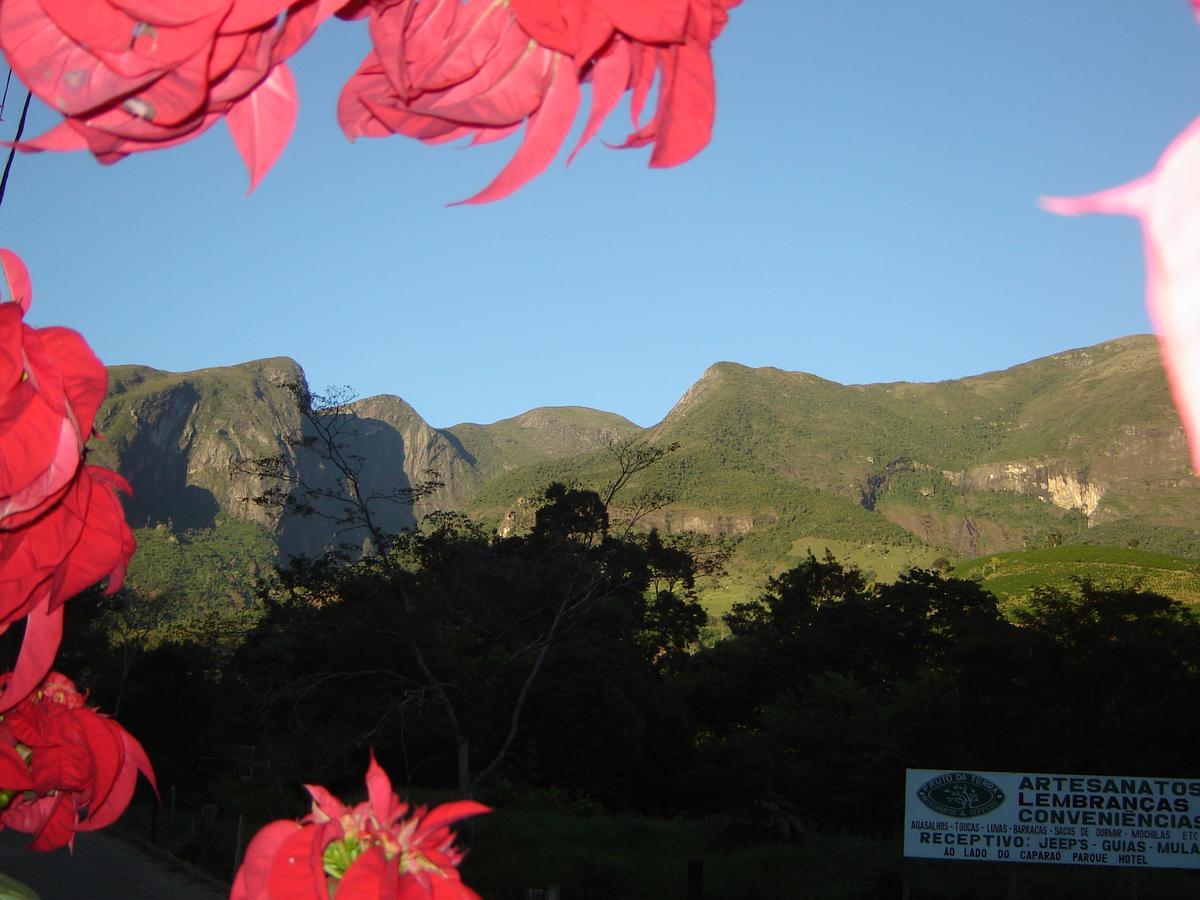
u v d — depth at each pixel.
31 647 0.75
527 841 20.34
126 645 27.62
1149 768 22.14
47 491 0.69
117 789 0.95
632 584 21.20
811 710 31.92
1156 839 11.27
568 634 26.48
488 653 22.88
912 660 42.38
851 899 15.38
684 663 46.16
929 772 11.52
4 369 0.69
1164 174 0.36
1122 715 23.06
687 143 0.71
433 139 0.79
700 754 34.72
